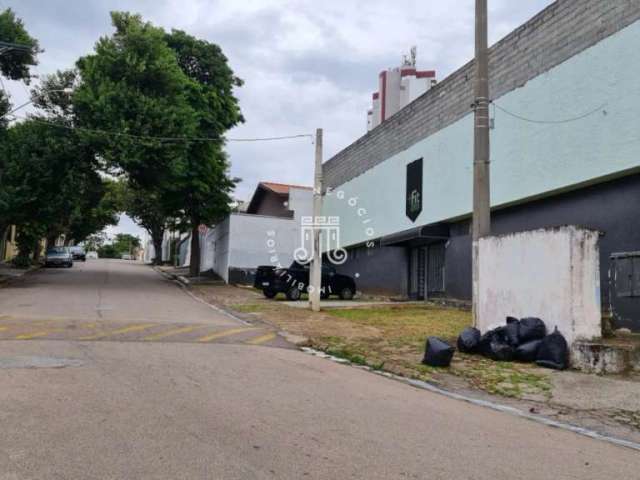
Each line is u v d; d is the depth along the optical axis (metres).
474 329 11.15
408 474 4.55
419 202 21.91
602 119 13.47
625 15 12.98
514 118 16.59
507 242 11.28
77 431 5.20
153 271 42.91
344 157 30.05
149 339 11.02
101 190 42.34
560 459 5.28
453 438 5.71
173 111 24.56
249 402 6.61
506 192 16.75
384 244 23.11
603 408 7.48
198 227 33.25
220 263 34.34
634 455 5.64
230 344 11.09
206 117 29.05
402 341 12.27
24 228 35.91
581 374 9.16
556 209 15.31
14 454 4.57
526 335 10.18
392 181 24.39
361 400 7.19
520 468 4.90
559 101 14.88
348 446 5.19
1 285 24.05
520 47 16.55
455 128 19.70
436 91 21.16
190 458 4.64
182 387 7.15
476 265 12.12
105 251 111.19
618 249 13.17
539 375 9.13
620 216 13.20
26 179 23.80
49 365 8.10
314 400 6.97
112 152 23.25
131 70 24.34
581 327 9.70
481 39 12.10
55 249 40.66
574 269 9.76
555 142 14.95
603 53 13.56
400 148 23.78
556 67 15.05
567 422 6.92
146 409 6.04
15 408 5.85
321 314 17.31
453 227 20.19
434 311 18.28
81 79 24.95
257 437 5.29
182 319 14.76
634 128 12.58
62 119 24.58
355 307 19.62
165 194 30.59
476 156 12.16
